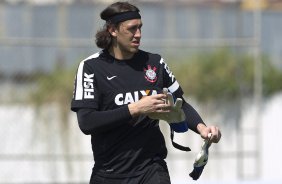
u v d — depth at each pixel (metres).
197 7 51.78
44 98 42.47
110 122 15.20
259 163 43.75
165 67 16.30
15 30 48.69
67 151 41.88
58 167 41.62
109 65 15.86
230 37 50.25
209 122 44.62
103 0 46.44
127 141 15.80
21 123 41.97
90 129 15.47
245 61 46.22
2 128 41.72
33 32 48.22
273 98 48.16
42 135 41.91
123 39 15.69
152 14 51.16
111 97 15.73
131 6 15.76
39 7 48.62
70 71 43.47
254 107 45.66
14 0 49.03
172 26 51.12
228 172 43.88
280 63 53.53
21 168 41.19
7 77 43.69
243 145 44.84
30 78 43.47
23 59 46.81
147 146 15.86
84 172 41.69
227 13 50.84
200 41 45.28
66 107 42.31
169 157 42.78
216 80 44.94
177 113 15.27
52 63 46.75
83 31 48.72
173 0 51.53
